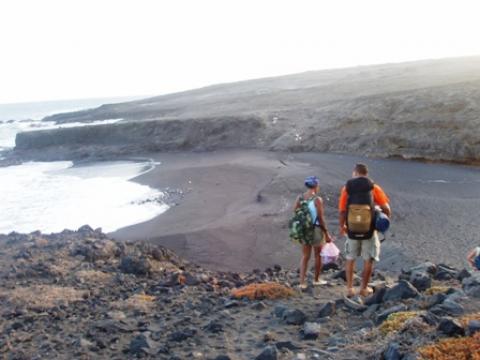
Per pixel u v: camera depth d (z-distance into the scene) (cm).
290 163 3672
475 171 3083
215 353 648
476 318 579
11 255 1600
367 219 793
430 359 490
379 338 605
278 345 645
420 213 2188
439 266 1081
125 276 1339
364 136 4056
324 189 2672
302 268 968
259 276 1338
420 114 3944
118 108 12188
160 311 916
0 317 996
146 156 5172
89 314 944
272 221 2194
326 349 616
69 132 6366
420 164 3438
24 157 6134
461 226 1955
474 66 8050
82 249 1584
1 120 16425
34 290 1196
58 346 750
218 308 874
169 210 2630
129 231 2258
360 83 7650
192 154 4912
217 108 7519
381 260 1530
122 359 670
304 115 5091
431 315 603
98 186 3625
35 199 3262
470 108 3744
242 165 3694
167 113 8312
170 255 1702
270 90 10025
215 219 2341
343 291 911
